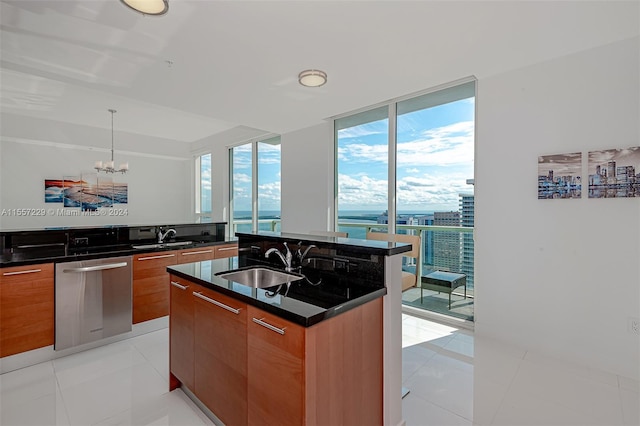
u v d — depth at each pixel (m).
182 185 6.91
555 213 2.57
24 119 4.89
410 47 2.37
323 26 2.09
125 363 2.51
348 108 3.80
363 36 2.22
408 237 3.22
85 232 3.09
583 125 2.44
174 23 2.05
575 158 2.47
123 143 5.95
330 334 1.33
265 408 1.40
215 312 1.72
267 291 1.56
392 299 1.67
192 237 3.89
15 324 2.37
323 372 1.30
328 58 2.54
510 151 2.78
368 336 1.55
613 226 2.33
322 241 1.95
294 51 2.43
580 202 2.46
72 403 2.00
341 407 1.39
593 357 2.41
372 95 3.38
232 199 6.08
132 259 2.96
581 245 2.46
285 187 5.03
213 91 3.24
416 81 3.01
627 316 2.28
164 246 3.30
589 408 1.93
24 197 4.96
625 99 2.28
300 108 3.82
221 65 2.65
